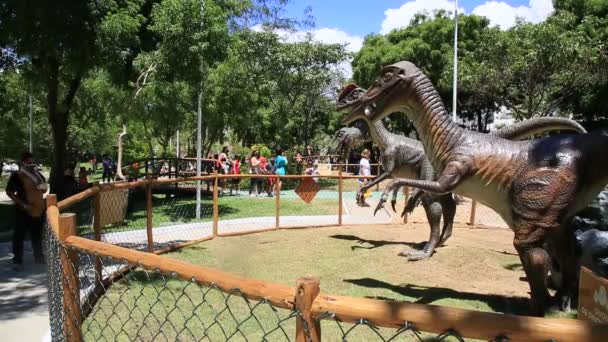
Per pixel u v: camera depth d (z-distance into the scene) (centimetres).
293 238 1000
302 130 3042
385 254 841
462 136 514
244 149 2947
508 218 495
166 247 869
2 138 2652
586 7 2094
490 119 2861
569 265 524
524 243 462
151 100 1487
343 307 176
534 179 458
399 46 2494
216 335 471
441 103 528
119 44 802
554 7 2192
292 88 2606
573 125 548
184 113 1658
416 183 524
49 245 355
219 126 2205
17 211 729
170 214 1350
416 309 166
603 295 247
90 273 559
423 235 1034
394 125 2681
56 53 746
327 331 487
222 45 854
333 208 1508
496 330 154
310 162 2509
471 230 1116
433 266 761
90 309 498
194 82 905
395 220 1264
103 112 2047
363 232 1073
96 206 633
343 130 996
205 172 1966
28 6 704
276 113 2612
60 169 1325
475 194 507
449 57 2227
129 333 464
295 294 188
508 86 1856
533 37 1656
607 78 1738
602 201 586
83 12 732
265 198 1766
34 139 3278
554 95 2055
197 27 827
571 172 446
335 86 2738
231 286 213
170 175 1766
